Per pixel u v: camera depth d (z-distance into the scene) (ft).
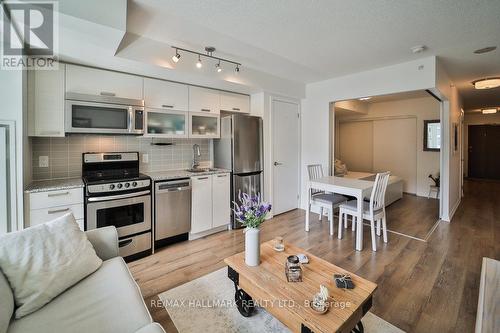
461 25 7.43
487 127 26.55
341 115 22.79
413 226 12.16
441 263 8.34
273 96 13.39
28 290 4.09
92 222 7.73
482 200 17.49
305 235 11.03
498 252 9.14
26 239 4.51
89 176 9.02
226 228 11.87
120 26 5.86
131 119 8.80
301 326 4.20
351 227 12.14
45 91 7.45
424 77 10.25
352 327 4.35
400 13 6.74
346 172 19.17
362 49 9.30
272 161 13.51
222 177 11.30
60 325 3.72
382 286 7.04
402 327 5.46
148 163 10.70
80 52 7.19
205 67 9.71
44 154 8.37
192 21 7.12
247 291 5.49
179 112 10.30
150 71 8.87
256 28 7.58
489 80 12.70
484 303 4.34
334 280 5.19
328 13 6.73
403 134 20.58
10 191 6.63
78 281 4.77
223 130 12.10
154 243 9.31
